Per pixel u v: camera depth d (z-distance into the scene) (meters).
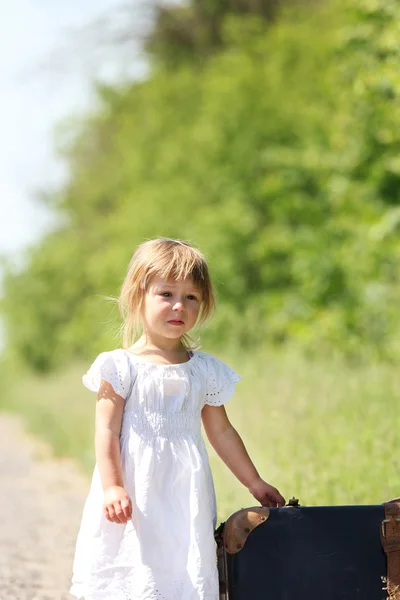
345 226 22.09
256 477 6.15
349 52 18.83
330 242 23.89
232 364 21.53
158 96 35.41
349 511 5.61
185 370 6.02
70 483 16.78
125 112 39.44
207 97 32.38
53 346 52.09
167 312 5.98
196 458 5.82
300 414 13.27
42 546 11.08
